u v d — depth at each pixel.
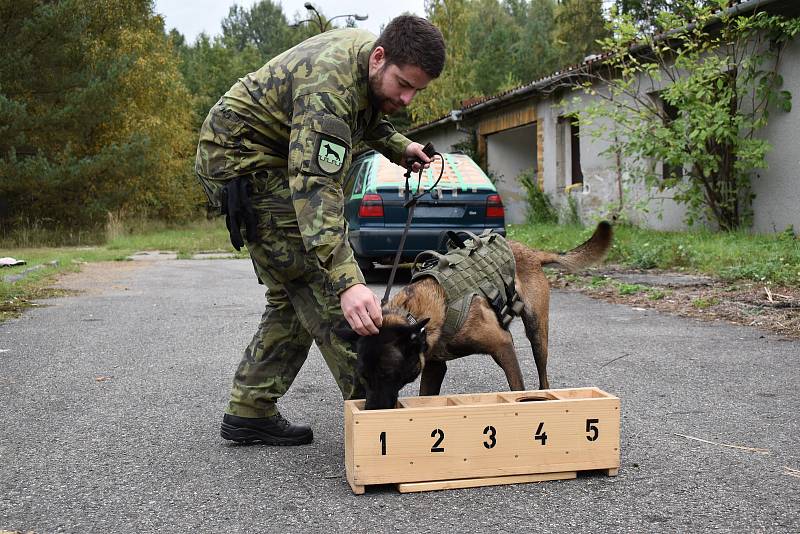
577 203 14.72
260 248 2.83
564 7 40.16
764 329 5.71
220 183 2.76
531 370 4.59
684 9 11.27
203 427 3.46
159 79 23.77
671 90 10.19
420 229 8.71
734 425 3.38
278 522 2.37
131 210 25.27
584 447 2.75
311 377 4.52
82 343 5.61
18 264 12.04
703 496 2.55
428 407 2.69
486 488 2.66
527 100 16.66
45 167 17.94
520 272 3.86
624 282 8.31
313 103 2.51
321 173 2.50
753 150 9.81
